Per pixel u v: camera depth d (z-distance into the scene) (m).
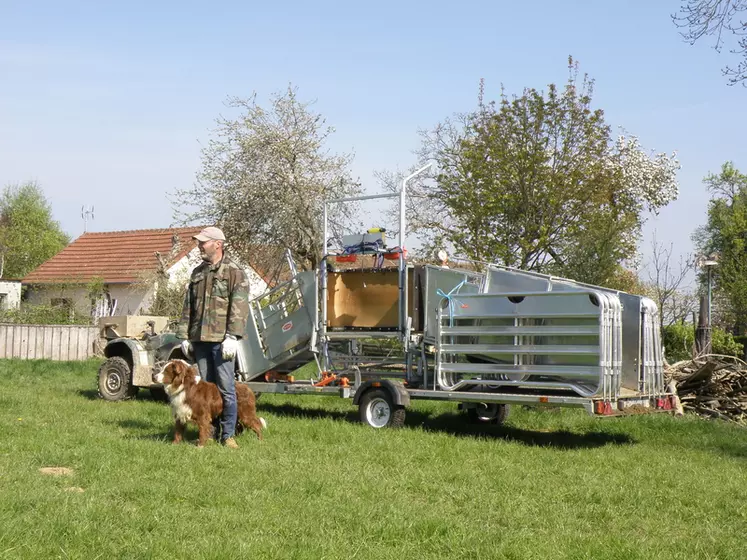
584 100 20.53
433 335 10.98
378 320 11.38
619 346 9.71
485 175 20.34
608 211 20.59
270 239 25.45
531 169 19.88
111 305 33.00
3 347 22.05
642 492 7.06
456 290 10.84
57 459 7.25
